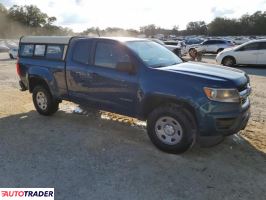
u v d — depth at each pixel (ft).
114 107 17.49
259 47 55.21
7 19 332.19
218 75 14.80
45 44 21.22
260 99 27.55
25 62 22.52
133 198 11.82
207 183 12.79
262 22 338.54
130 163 14.61
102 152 15.92
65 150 16.25
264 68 55.67
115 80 16.88
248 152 15.72
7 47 111.75
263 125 19.94
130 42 17.47
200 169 13.96
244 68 55.83
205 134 14.58
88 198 11.86
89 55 18.37
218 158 15.05
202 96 14.14
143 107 15.97
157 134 15.74
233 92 14.11
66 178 13.35
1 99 28.63
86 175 13.57
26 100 28.09
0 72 49.47
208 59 78.07
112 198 11.84
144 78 15.69
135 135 18.30
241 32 349.00
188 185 12.66
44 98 21.93
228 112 14.15
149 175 13.48
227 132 14.44
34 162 14.90
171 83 14.89
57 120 21.45
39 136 18.39
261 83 36.88
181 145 14.92
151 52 17.62
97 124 20.47
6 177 13.53
